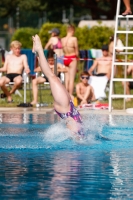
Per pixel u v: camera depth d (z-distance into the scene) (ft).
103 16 232.12
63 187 26.27
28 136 42.88
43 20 271.90
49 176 28.63
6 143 39.55
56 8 211.82
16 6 220.64
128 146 39.09
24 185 26.61
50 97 79.05
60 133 42.22
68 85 73.26
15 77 70.74
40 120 53.67
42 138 41.83
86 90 70.13
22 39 153.07
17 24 263.49
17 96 80.38
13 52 72.23
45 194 25.00
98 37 123.65
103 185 26.73
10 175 28.86
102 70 77.66
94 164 32.01
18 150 36.94
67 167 31.04
